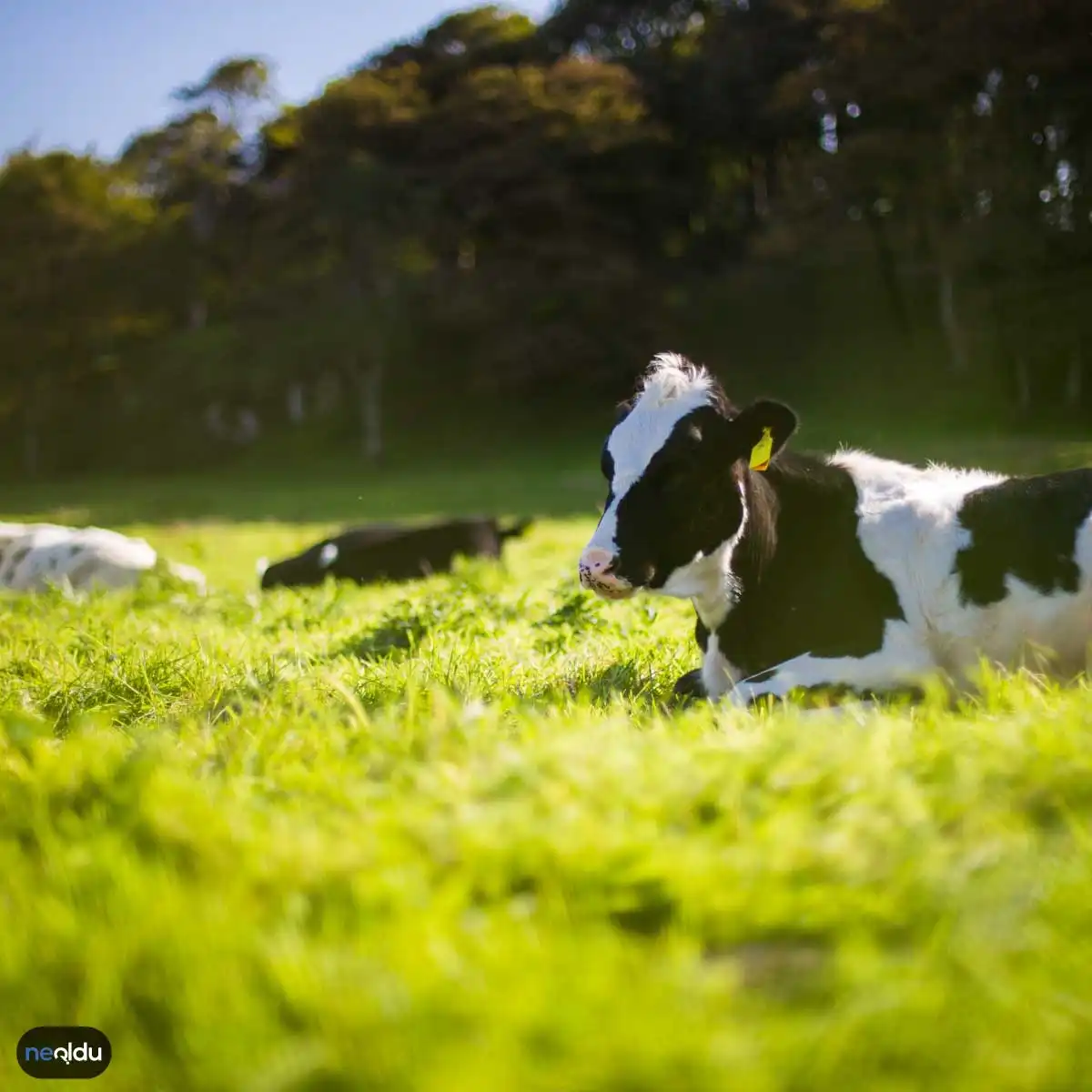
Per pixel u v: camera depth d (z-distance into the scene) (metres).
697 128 52.97
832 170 43.78
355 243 49.22
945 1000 2.16
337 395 54.19
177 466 54.94
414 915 2.42
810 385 48.09
